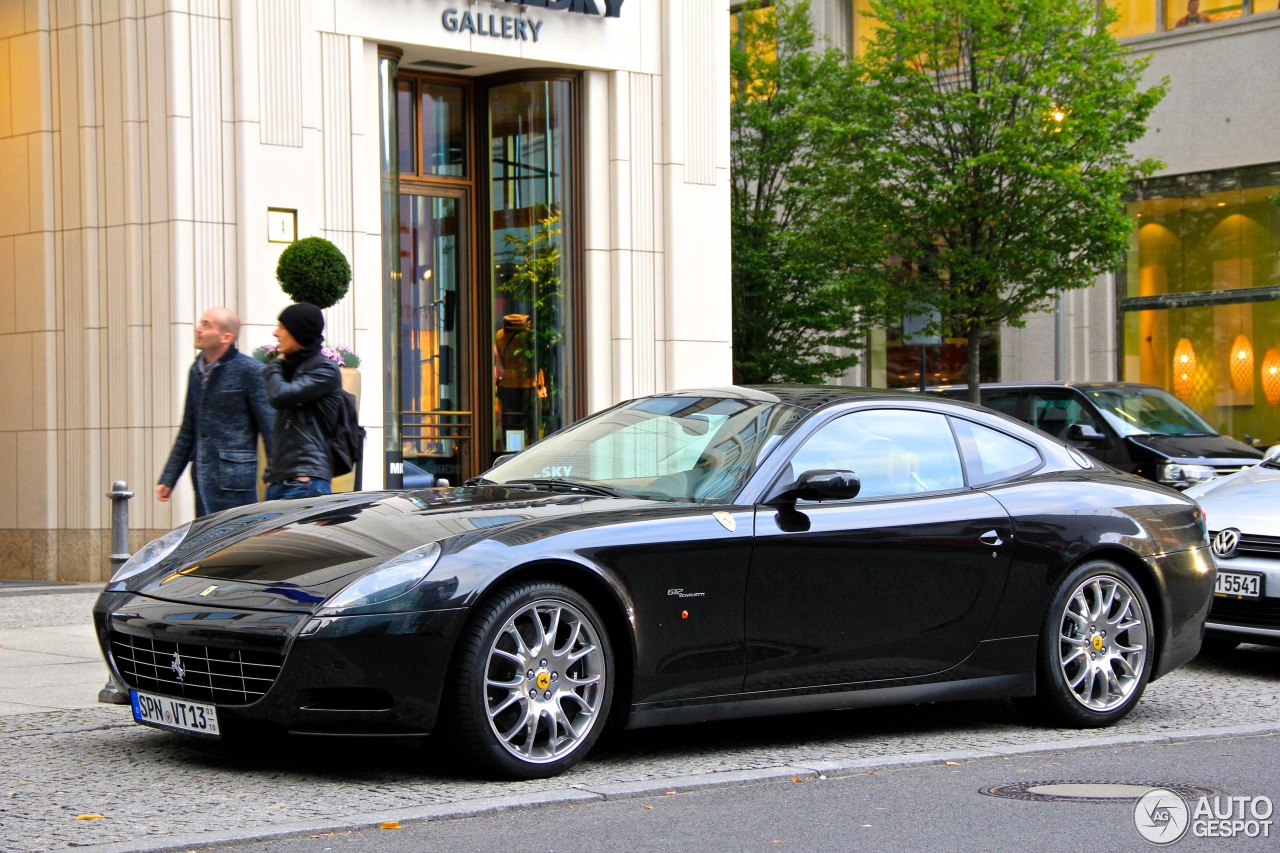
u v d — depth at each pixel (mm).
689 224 15328
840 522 5879
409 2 13555
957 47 18922
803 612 5746
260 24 12633
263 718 4930
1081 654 6527
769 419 6145
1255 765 5707
